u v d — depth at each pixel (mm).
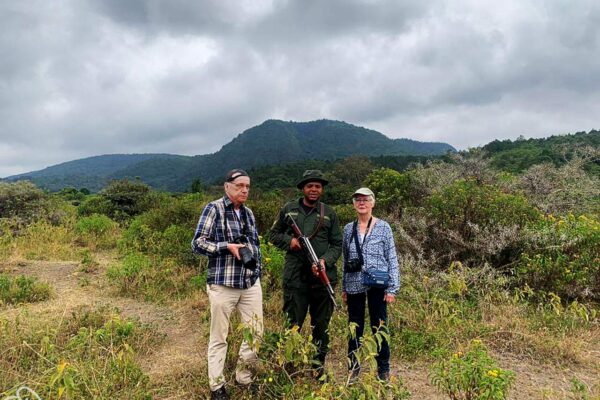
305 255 3582
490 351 4414
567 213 8445
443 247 6797
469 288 5801
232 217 3424
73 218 13461
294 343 2980
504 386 2701
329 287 3408
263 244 6406
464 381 2762
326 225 3643
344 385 2814
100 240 11258
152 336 4672
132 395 3236
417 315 4922
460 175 10094
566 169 9602
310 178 3584
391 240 3730
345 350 4324
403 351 4301
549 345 4375
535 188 9398
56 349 3969
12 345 3998
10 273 7660
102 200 17750
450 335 4555
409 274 5898
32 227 11273
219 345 3332
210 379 3295
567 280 5703
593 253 6008
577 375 3930
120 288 6504
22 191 13086
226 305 3311
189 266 7633
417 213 7457
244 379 3438
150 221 10617
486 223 6605
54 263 8680
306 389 3268
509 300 5496
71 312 5219
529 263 5961
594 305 5730
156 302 6109
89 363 3422
